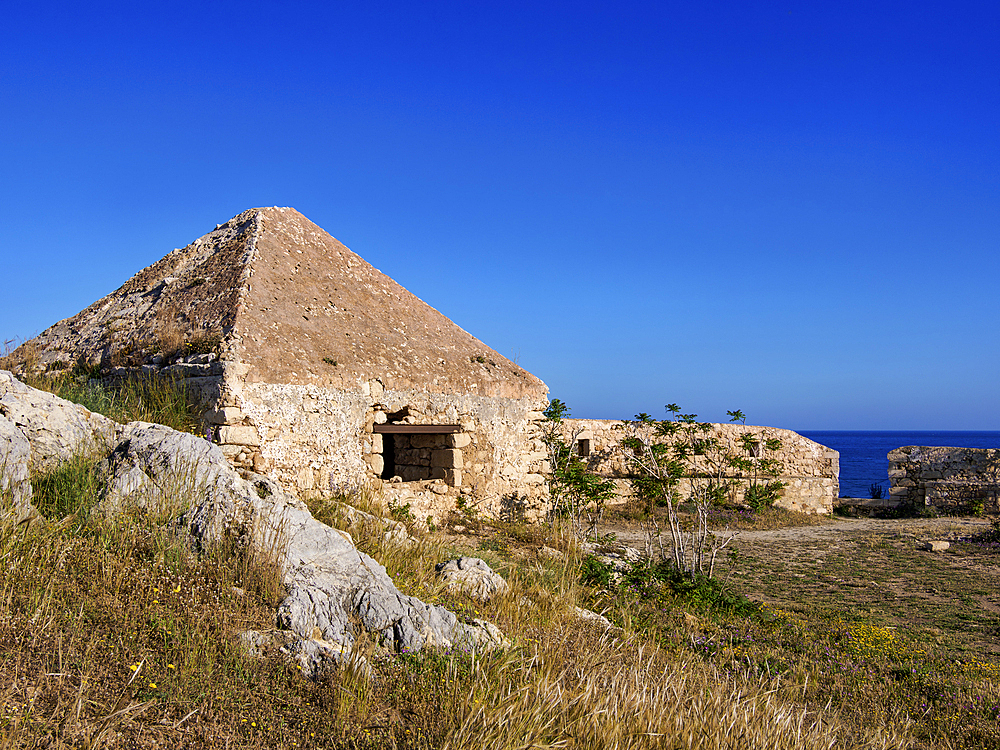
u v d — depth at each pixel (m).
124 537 5.24
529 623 6.99
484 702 4.52
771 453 25.86
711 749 4.79
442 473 13.70
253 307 11.66
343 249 15.36
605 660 6.26
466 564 7.97
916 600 12.34
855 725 6.31
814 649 8.80
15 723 3.20
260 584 5.21
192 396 10.49
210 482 6.17
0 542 4.70
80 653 3.93
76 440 6.59
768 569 14.97
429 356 14.07
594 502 17.11
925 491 26.12
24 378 10.38
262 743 3.70
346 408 11.76
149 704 3.68
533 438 15.54
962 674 8.04
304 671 4.45
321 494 10.95
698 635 8.76
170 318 12.34
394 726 4.19
